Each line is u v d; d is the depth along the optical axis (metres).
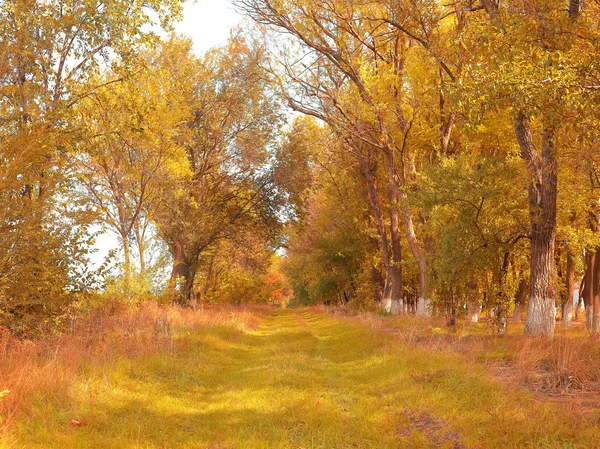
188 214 31.34
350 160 37.62
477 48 10.64
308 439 6.64
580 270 30.17
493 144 23.64
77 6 16.42
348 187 41.28
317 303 64.12
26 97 13.65
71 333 13.32
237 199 35.59
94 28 16.28
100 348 11.45
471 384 9.12
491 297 18.20
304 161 34.31
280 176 33.53
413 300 50.12
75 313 14.81
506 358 12.55
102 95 18.88
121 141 20.86
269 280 79.38
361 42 26.34
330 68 28.97
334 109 28.48
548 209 15.76
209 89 30.61
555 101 9.62
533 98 9.53
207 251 37.56
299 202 35.00
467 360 11.84
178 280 25.47
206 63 31.30
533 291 15.62
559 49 10.05
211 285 47.28
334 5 25.48
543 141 15.38
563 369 10.03
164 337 14.70
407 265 38.88
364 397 9.26
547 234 15.70
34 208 12.80
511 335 16.16
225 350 16.44
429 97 24.12
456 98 10.32
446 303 20.81
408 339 15.55
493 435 6.48
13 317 12.72
